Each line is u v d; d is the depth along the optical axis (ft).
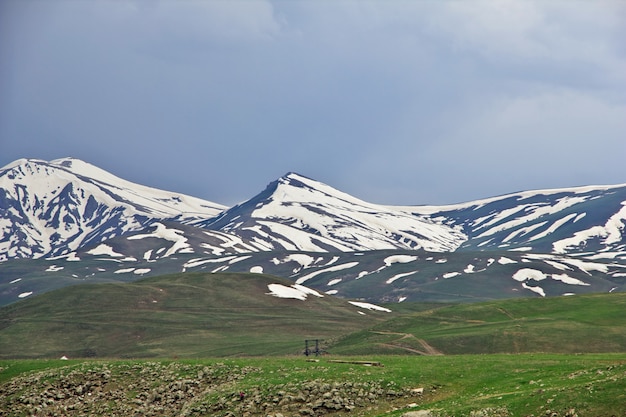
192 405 196.34
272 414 181.47
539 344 360.89
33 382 229.25
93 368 234.79
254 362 233.55
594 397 146.30
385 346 398.21
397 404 179.73
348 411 179.52
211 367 226.79
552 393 154.71
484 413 151.64
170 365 234.79
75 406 211.41
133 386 220.43
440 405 166.20
